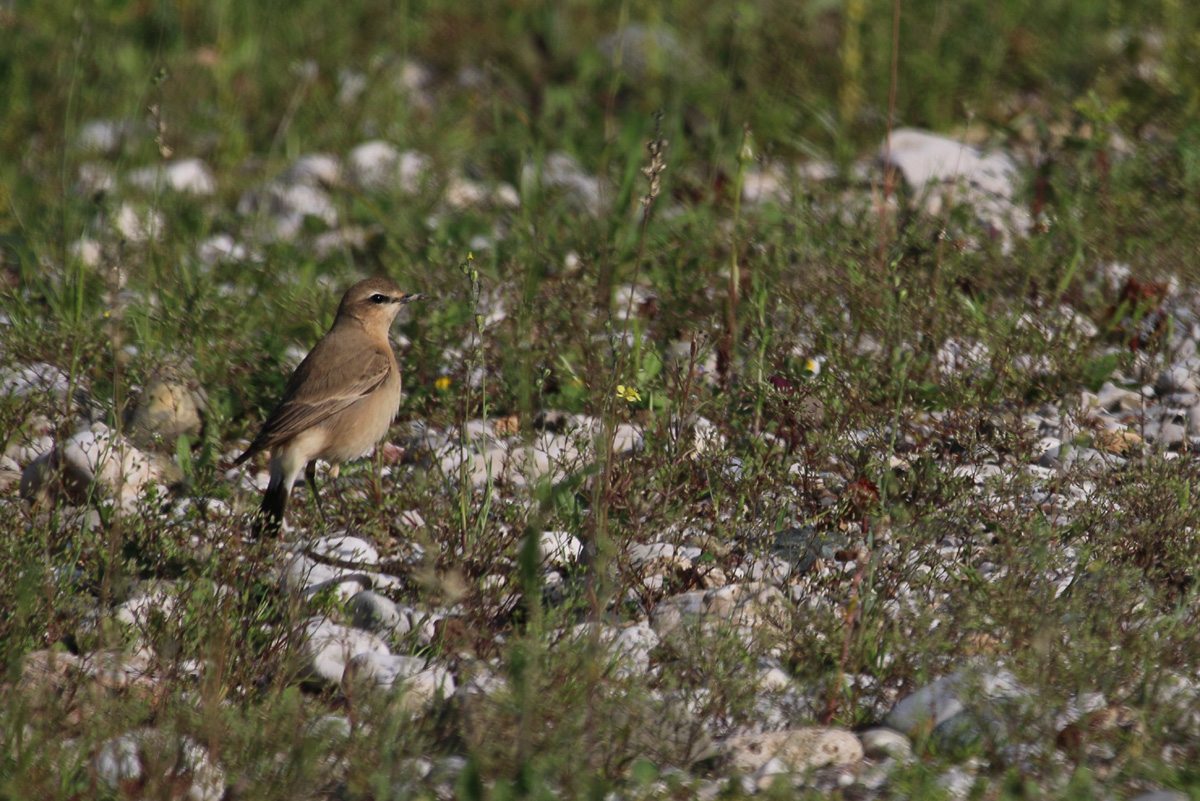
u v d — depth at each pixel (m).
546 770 6.39
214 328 12.73
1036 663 7.16
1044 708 6.75
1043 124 16.91
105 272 11.15
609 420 9.72
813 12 21.05
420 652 8.20
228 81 20.66
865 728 7.36
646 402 11.49
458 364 12.57
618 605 8.68
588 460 9.85
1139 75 19.14
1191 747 6.73
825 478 9.77
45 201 16.72
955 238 14.14
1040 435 10.90
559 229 15.64
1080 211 14.99
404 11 22.14
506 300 13.38
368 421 11.04
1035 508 9.20
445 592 8.09
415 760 6.56
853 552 9.10
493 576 8.87
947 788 6.45
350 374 10.88
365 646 8.02
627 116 17.88
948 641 7.64
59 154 17.81
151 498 9.27
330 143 19.34
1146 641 7.42
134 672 7.65
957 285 13.45
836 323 12.31
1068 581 8.59
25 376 11.89
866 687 7.63
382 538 9.80
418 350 12.54
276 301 13.89
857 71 19.58
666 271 14.19
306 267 14.82
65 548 8.99
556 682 7.13
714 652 7.46
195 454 11.44
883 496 8.84
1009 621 7.54
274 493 10.36
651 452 10.28
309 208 17.23
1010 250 14.37
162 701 7.18
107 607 7.96
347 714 7.31
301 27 22.70
